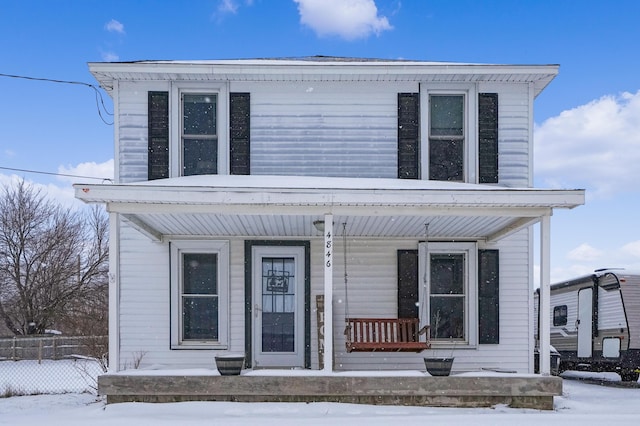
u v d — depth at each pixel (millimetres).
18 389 11758
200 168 10672
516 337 10602
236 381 8227
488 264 10672
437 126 10789
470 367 10508
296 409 7895
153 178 10477
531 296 10672
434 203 8266
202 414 7648
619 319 12945
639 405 9102
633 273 13109
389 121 10742
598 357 13609
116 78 10578
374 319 10344
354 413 7770
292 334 10789
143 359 10438
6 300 28047
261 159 10672
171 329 10484
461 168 10719
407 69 10492
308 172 10672
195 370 8625
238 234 10695
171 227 9945
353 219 9109
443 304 10773
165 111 10570
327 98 10773
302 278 10789
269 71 10477
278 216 8875
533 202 8297
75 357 21344
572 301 14828
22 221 28594
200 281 10766
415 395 8305
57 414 8211
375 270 10789
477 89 10719
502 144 10711
